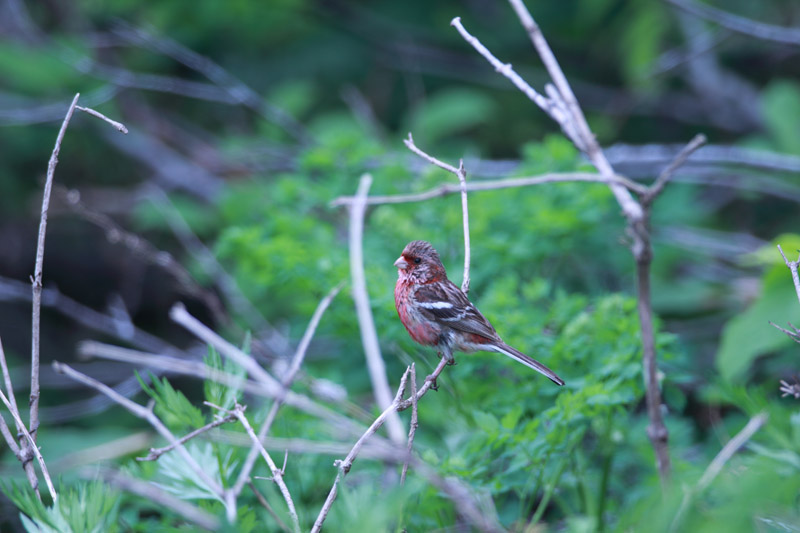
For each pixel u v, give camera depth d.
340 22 18.22
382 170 12.44
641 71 15.89
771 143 15.13
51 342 16.86
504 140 18.06
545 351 8.70
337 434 8.72
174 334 16.95
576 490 8.47
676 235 14.16
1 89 16.66
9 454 10.30
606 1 16.19
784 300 9.46
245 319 13.19
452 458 7.75
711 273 14.48
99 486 6.80
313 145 15.34
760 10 17.42
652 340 6.83
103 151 17.77
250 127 19.11
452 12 18.42
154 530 7.57
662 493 6.51
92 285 17.91
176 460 7.69
